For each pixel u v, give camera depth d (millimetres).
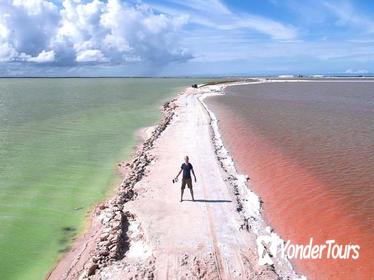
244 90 107438
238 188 21375
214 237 15445
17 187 22125
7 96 98188
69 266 13891
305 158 27641
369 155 28609
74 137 37125
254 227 16625
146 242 15070
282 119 47094
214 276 12883
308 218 17609
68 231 16703
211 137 34625
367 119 48281
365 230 16422
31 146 32812
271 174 23984
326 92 102812
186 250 14422
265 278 12805
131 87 152375
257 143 32656
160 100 80938
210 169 24500
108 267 13477
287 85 142125
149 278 12711
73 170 25703
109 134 38969
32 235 16297
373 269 13648
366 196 20188
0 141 34688
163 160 26859
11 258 14500
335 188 21359
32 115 53469
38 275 13453
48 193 21234
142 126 44500
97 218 17766
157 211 17906
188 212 17797
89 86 172750
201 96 81438
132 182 21922
